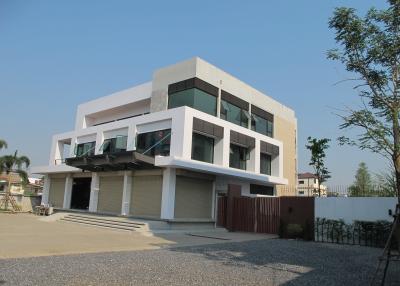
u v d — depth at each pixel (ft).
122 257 34.81
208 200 86.43
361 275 29.94
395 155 28.43
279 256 39.96
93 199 93.40
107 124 95.40
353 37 31.24
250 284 25.23
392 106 29.84
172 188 76.13
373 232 54.03
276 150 109.29
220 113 94.79
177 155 75.72
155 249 42.65
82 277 24.98
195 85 88.22
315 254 42.86
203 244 50.03
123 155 75.77
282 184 108.58
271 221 70.90
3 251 35.45
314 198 64.13
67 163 90.12
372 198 57.93
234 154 95.66
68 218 84.79
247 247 47.80
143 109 106.52
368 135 29.73
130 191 84.89
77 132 106.83
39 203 125.39
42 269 27.17
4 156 117.91
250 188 102.06
